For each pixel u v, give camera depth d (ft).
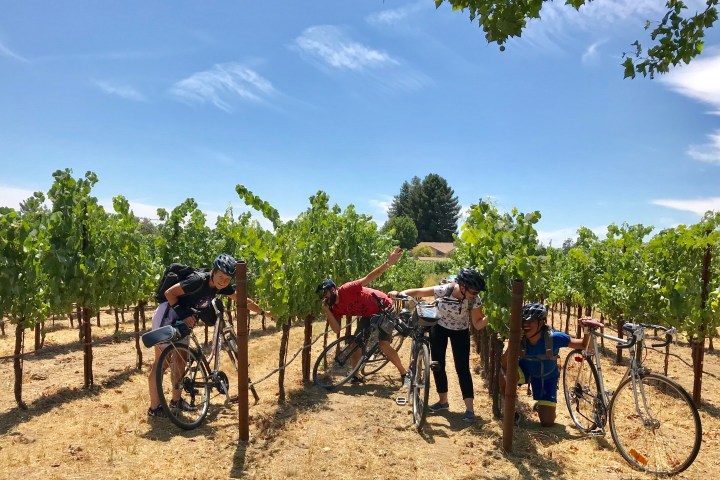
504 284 17.63
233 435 15.65
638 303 26.86
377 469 13.64
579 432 16.97
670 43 14.52
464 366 18.57
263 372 25.16
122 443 14.61
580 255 36.47
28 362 25.90
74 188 20.90
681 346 36.06
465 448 15.31
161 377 15.76
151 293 36.27
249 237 19.89
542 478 13.28
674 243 23.80
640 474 13.57
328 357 29.09
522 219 18.53
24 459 13.20
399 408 19.43
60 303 20.65
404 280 63.36
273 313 19.71
